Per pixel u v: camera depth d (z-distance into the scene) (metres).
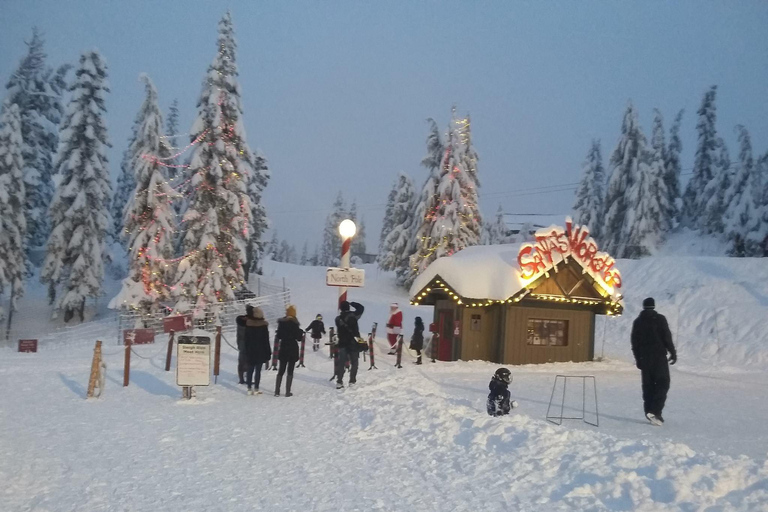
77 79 36.78
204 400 12.98
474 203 41.88
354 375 14.73
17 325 39.09
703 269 33.50
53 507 6.10
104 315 40.81
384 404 11.23
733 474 6.21
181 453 8.36
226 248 32.38
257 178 48.97
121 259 53.81
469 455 7.86
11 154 37.78
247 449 8.61
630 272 36.56
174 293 32.31
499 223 73.75
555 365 22.59
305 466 7.68
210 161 31.72
